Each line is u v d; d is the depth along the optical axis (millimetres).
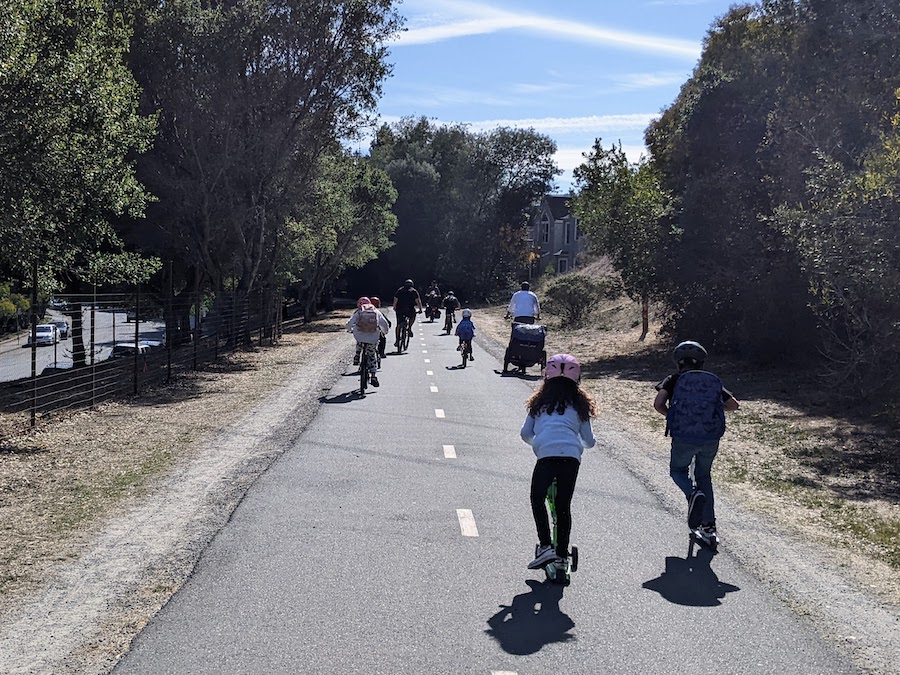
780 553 8000
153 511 8984
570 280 48438
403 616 6043
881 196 14359
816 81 25781
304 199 35406
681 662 5379
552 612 6207
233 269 35438
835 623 6176
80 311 17469
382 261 94188
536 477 6992
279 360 28234
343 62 31109
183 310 29109
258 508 9086
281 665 5176
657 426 15961
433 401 17984
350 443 13000
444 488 10102
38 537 8031
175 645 5469
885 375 18203
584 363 29781
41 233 15031
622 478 11102
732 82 28219
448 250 95312
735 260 26578
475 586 6727
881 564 7805
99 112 13883
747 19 38156
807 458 13289
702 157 28812
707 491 8070
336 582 6750
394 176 93188
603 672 5195
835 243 15164
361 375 19016
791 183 24141
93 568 7090
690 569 7355
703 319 28844
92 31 14375
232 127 30016
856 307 17297
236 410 16703
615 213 31062
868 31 23578
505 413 16391
